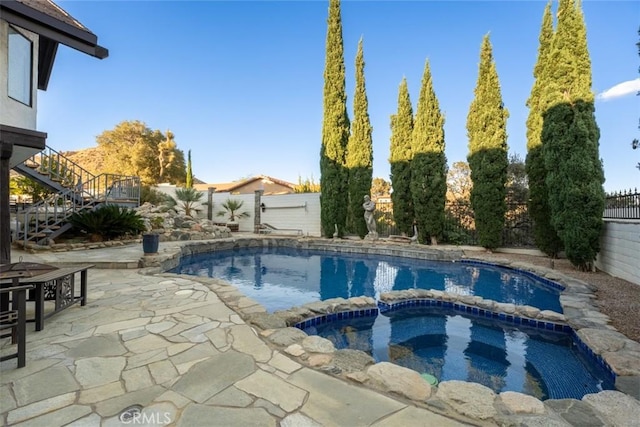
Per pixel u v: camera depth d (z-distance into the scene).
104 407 1.82
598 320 3.71
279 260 10.38
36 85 5.36
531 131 8.77
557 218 6.96
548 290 6.32
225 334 2.97
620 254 5.97
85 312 3.61
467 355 3.61
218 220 18.77
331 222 13.73
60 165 10.17
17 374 2.18
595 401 1.95
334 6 13.60
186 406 1.84
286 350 2.62
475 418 1.76
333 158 13.73
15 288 2.28
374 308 4.78
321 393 2.00
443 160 11.41
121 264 6.45
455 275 7.89
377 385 2.10
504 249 10.09
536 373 3.19
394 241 11.98
